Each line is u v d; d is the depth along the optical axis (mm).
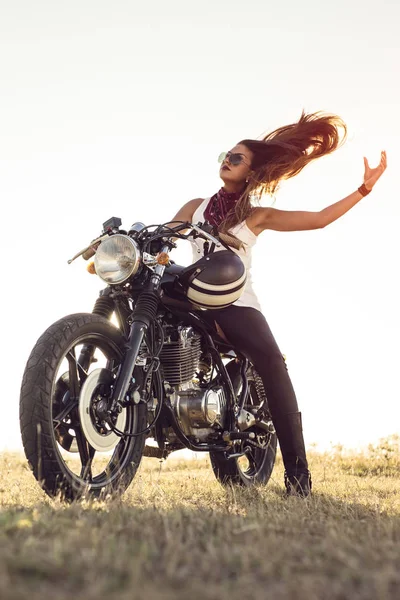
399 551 2219
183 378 4004
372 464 8391
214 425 4188
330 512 3391
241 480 4871
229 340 4254
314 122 4910
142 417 3805
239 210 4441
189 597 1612
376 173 4562
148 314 3732
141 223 3908
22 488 4426
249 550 2109
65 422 3520
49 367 3371
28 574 1777
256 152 4684
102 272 3703
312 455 9109
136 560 1867
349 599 1702
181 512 2910
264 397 4797
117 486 3670
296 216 4512
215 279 3951
